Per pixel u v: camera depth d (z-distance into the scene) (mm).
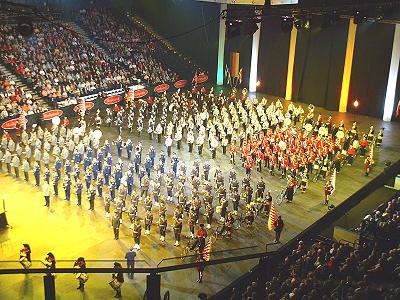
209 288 22125
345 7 30938
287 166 33188
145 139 39875
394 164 35938
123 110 43156
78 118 41875
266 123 40000
